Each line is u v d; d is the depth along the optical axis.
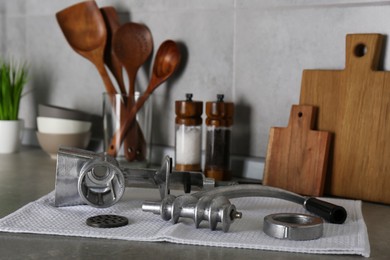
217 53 1.28
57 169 0.94
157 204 0.86
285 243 0.76
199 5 1.29
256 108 1.25
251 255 0.73
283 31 1.20
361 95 1.07
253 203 1.01
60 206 0.95
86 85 1.48
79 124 1.39
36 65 1.56
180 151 1.22
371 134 1.06
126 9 1.39
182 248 0.76
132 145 1.30
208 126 1.19
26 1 1.55
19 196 1.05
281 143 1.14
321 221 0.81
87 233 0.81
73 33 1.38
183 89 1.33
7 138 1.47
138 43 1.35
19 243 0.78
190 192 1.04
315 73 1.12
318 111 1.12
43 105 1.41
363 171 1.06
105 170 0.95
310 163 1.10
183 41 1.33
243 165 1.24
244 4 1.24
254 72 1.24
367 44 1.07
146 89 1.36
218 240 0.78
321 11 1.15
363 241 0.77
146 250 0.75
